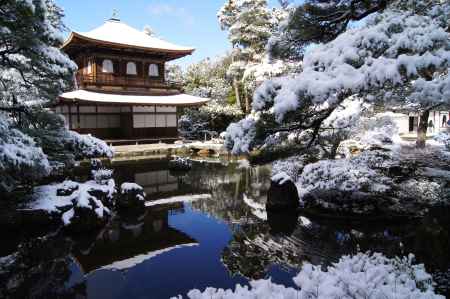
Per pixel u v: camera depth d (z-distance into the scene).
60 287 5.80
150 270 6.40
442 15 4.28
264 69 26.88
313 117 4.92
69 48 25.41
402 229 7.50
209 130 31.31
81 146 11.28
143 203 10.68
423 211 7.99
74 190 10.44
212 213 10.05
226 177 15.77
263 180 14.98
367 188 9.02
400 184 9.59
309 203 9.56
